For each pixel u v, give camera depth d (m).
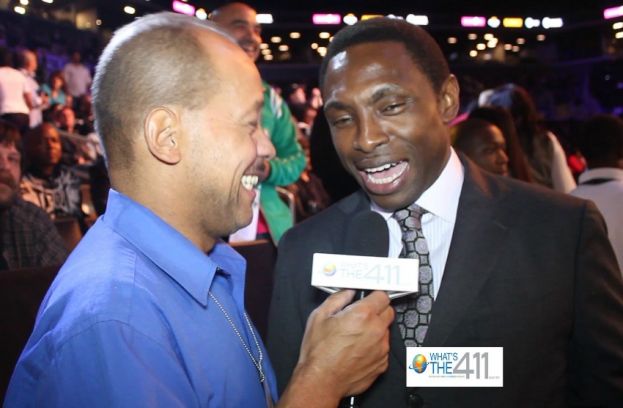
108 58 1.05
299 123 8.61
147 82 1.02
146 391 0.88
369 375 1.13
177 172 1.05
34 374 0.92
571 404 1.32
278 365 1.40
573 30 18.83
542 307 1.24
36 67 8.42
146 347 0.91
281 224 2.86
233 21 2.87
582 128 2.66
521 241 1.29
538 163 3.70
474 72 19.61
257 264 2.47
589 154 2.61
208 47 1.06
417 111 1.27
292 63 18.53
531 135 3.71
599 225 1.31
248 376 1.06
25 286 1.88
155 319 0.95
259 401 1.07
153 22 1.07
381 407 1.25
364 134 1.26
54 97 8.25
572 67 19.11
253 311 2.44
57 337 0.90
